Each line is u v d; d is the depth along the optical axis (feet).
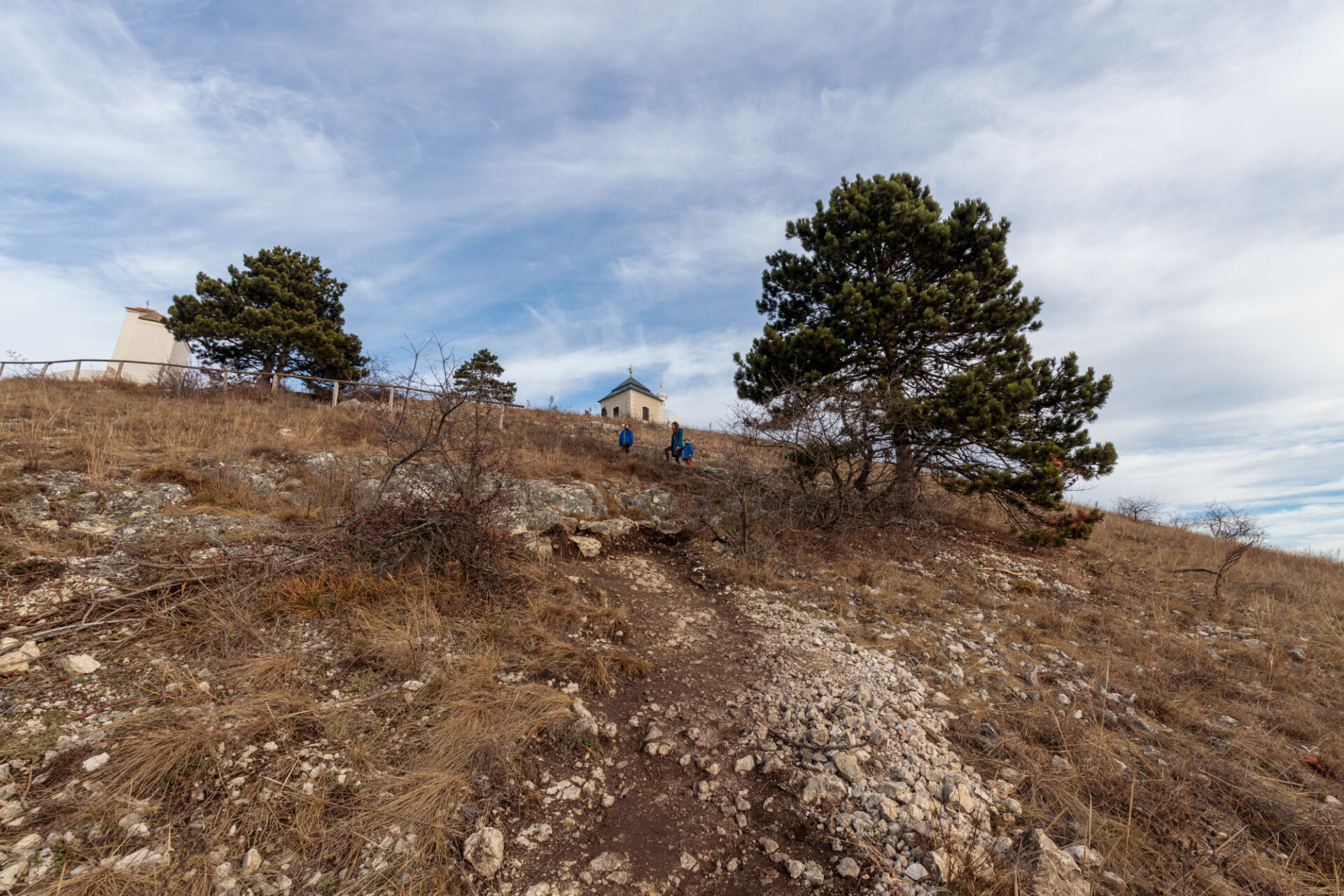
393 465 21.30
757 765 13.04
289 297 76.48
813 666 18.16
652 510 33.30
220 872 8.53
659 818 11.19
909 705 15.70
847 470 34.76
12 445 22.97
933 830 10.60
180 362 87.20
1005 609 25.25
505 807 10.78
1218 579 30.60
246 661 13.60
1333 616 27.73
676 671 17.49
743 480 33.19
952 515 40.60
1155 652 21.43
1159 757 14.02
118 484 21.48
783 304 42.98
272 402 42.06
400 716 12.71
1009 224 38.73
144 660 13.05
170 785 9.85
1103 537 42.73
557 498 29.91
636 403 117.50
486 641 16.67
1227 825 11.59
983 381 33.17
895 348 36.94
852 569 28.53
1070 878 9.42
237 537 19.07
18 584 14.56
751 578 26.81
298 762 10.89
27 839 8.41
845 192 39.75
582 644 17.92
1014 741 13.91
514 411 52.06
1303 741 15.61
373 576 18.42
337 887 8.64
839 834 10.77
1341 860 10.58
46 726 10.68
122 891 7.90
